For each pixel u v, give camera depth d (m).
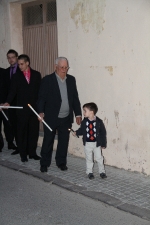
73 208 4.89
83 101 6.77
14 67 7.20
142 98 5.79
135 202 4.93
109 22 6.11
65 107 6.07
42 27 7.92
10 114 7.21
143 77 5.73
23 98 6.68
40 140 7.99
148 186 5.51
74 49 6.81
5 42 8.50
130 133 6.06
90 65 6.56
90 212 4.76
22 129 6.76
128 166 6.18
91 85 6.59
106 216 4.63
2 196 5.34
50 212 4.78
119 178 5.88
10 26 8.30
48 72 7.95
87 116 5.77
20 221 4.52
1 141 7.61
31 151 6.99
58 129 6.23
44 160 6.25
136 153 6.03
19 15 8.40
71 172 6.24
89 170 5.91
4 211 4.82
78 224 4.43
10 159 7.12
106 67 6.28
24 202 5.11
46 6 7.77
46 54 7.93
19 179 6.07
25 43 8.44
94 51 6.45
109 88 6.29
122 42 5.96
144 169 5.95
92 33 6.44
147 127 5.79
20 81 6.65
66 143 6.27
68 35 6.88
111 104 6.29
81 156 7.04
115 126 6.29
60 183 5.71
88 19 6.47
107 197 5.11
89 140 5.82
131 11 5.76
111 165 6.46
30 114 6.73
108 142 6.44
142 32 5.65
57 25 7.09
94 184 5.65
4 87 7.25
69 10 6.79
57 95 5.98
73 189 5.45
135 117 5.94
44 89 6.00
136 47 5.76
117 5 5.95
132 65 5.86
